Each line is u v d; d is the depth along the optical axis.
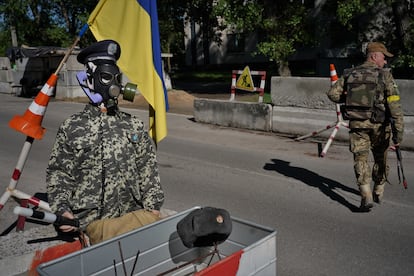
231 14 15.11
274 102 10.23
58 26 27.80
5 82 22.17
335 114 9.24
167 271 2.80
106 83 2.95
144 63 3.97
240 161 7.98
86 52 3.00
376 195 5.66
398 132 5.15
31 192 6.30
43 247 3.99
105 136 2.95
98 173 2.94
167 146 9.30
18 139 10.19
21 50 20.08
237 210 5.58
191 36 37.50
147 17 3.94
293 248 4.50
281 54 16.06
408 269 4.05
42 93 3.92
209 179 6.93
